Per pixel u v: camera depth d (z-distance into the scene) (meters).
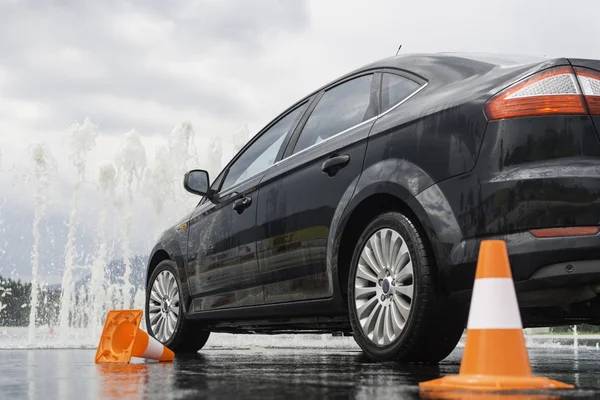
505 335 2.22
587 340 12.70
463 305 3.09
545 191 2.80
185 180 4.98
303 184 3.90
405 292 3.23
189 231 5.21
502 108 2.95
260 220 4.26
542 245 2.76
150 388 2.39
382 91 3.74
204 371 3.16
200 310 5.00
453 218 3.01
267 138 4.69
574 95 2.91
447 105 3.17
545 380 2.22
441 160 3.11
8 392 2.30
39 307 9.62
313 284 3.80
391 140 3.39
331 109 4.09
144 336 3.98
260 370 3.21
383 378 2.68
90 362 3.95
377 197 3.42
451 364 3.60
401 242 3.29
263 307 4.22
